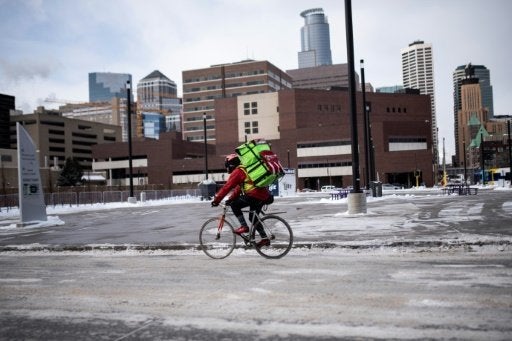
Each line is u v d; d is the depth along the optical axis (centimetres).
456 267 656
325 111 11925
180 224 1630
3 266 830
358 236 1022
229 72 15400
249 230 798
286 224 793
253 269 703
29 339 415
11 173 8119
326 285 578
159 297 550
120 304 523
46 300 554
